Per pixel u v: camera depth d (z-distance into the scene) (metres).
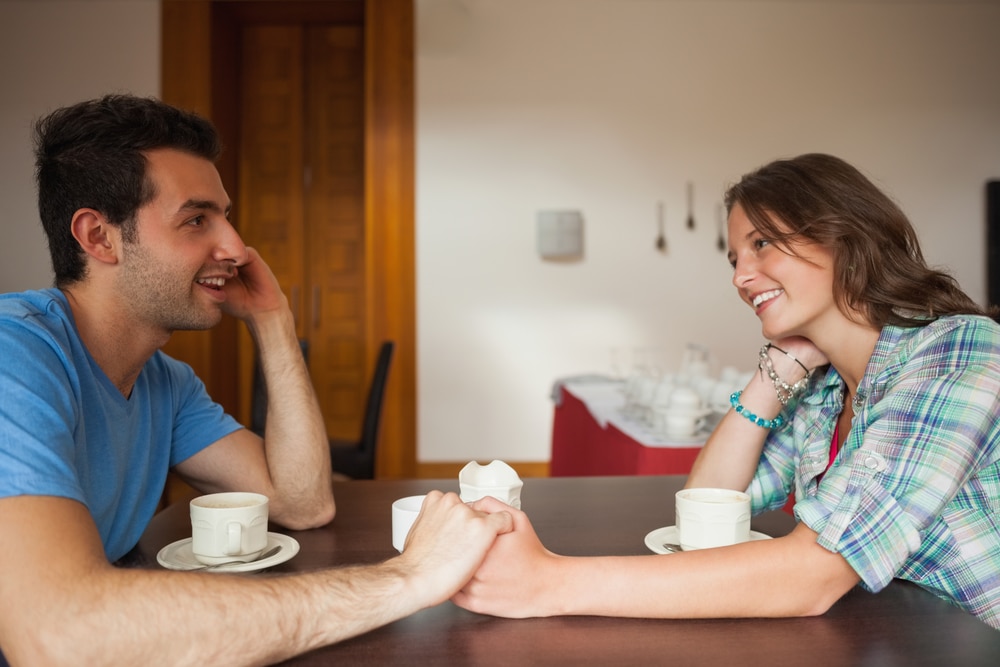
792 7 5.38
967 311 1.09
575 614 0.89
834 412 1.25
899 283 1.08
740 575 0.88
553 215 5.31
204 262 1.10
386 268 5.32
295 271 5.81
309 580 0.81
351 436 5.82
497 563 0.89
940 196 5.44
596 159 5.38
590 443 3.17
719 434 1.36
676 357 5.43
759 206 1.11
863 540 0.89
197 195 1.08
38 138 1.07
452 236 5.36
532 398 5.41
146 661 0.73
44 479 0.81
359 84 5.80
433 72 5.32
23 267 5.23
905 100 5.42
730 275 5.42
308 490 1.28
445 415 5.40
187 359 5.21
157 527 1.29
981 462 1.00
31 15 5.20
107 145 1.03
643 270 5.41
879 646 0.81
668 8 5.36
